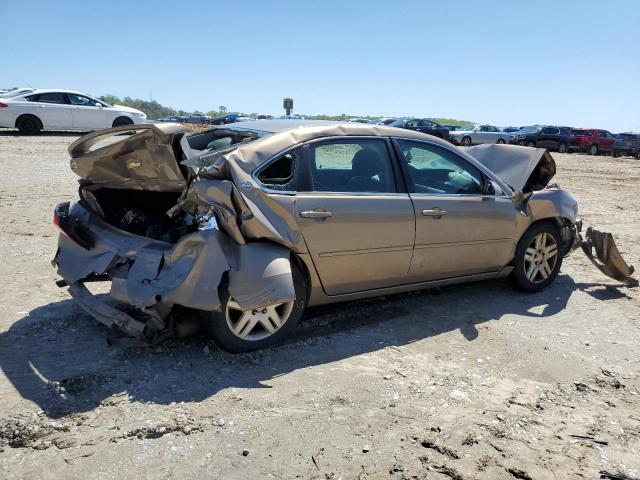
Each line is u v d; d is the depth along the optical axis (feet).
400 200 14.71
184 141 12.36
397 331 14.90
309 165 13.56
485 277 17.38
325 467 9.23
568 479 9.32
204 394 11.16
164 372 11.89
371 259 14.35
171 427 9.96
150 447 9.43
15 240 21.48
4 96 70.59
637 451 10.24
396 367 12.87
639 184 55.52
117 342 11.91
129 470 8.83
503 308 17.12
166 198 14.83
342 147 14.25
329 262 13.67
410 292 17.94
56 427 9.73
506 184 17.62
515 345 14.46
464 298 17.78
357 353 13.47
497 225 16.78
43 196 30.68
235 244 12.19
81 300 12.90
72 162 13.00
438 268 15.90
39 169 40.50
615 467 9.73
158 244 12.72
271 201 12.61
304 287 13.39
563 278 20.75
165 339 12.22
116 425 9.93
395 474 9.17
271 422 10.37
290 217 12.84
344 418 10.68
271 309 12.84
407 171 15.26
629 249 25.86
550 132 118.52
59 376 11.42
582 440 10.48
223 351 12.92
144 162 12.64
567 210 18.43
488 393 11.98
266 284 12.08
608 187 51.62
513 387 12.32
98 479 8.59
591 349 14.51
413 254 15.12
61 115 69.36
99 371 11.73
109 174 13.16
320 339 14.10
